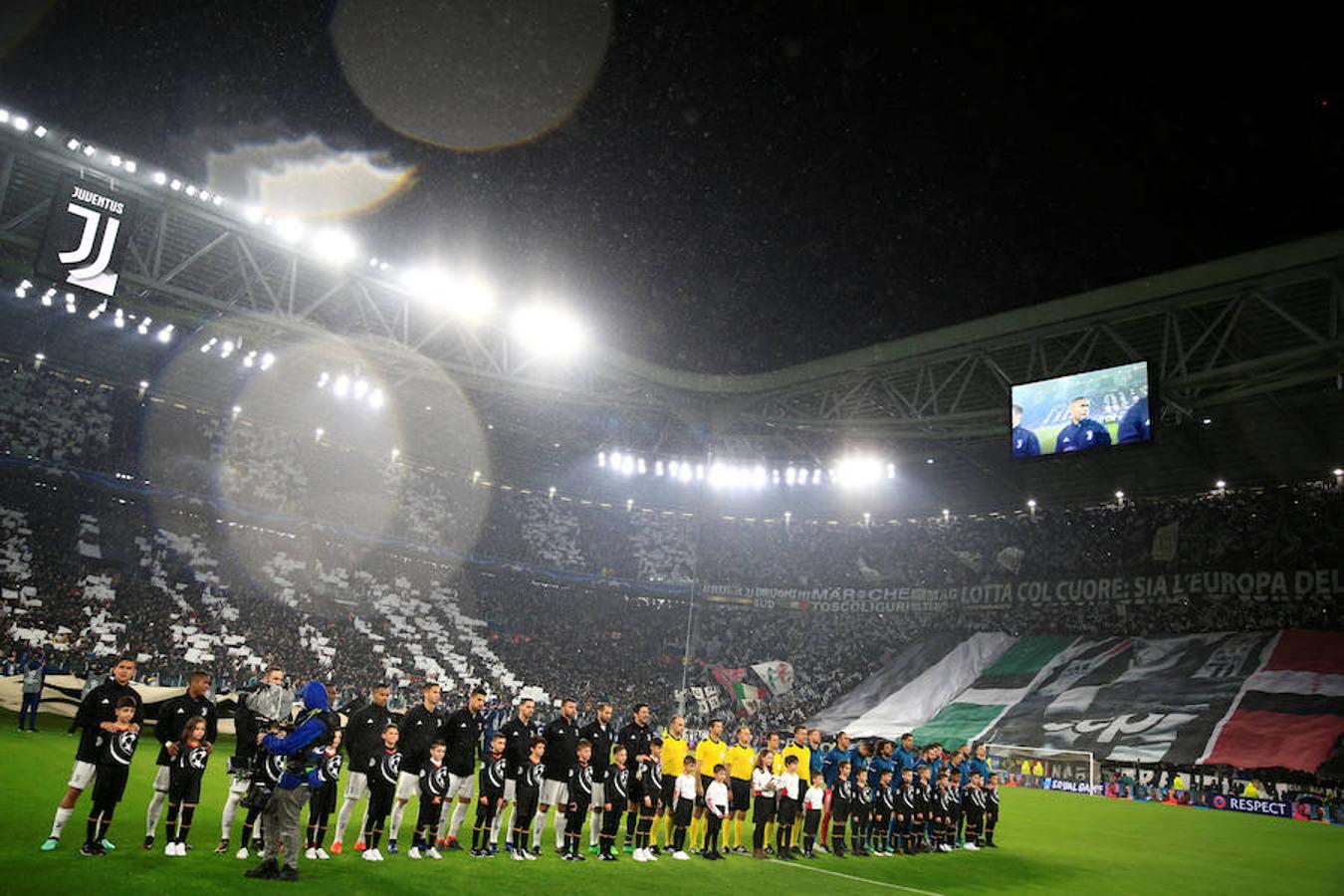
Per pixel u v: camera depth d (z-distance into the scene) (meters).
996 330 31.89
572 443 50.75
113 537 45.41
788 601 56.19
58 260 22.62
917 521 55.25
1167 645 43.00
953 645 49.84
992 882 14.73
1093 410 29.14
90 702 10.44
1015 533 51.38
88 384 46.53
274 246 28.12
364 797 17.80
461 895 10.14
